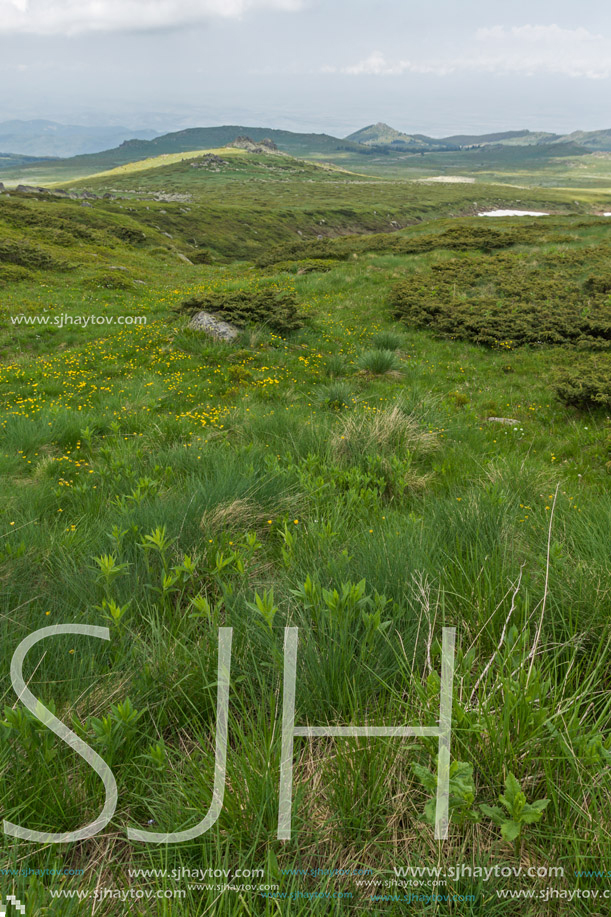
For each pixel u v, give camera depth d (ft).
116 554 11.71
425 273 72.38
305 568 10.44
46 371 43.04
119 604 9.76
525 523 12.57
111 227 199.72
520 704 5.96
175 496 15.87
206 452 21.47
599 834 5.06
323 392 32.96
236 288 71.97
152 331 51.37
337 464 20.15
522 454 24.11
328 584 9.54
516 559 10.45
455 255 86.63
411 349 46.55
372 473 18.54
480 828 5.58
